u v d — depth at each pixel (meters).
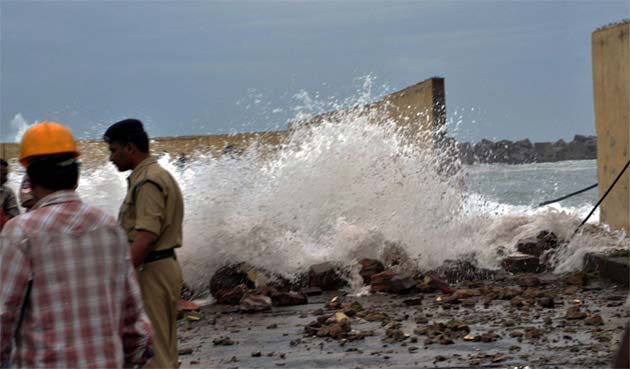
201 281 11.74
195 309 10.52
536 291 10.52
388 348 7.80
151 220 5.36
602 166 14.92
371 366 7.13
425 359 7.27
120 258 4.05
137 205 5.42
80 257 3.91
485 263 12.79
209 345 8.38
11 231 3.86
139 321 4.15
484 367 6.91
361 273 11.77
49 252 3.86
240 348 8.16
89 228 3.96
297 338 8.52
